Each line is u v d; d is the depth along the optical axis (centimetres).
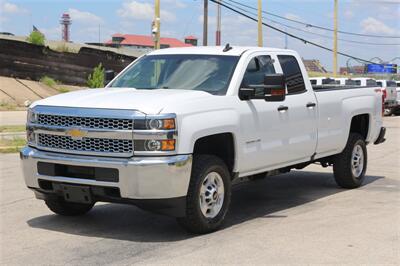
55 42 4756
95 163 614
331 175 1123
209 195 661
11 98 3869
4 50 4225
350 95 953
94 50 4731
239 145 698
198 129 633
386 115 3409
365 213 773
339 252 588
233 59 748
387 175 1123
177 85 737
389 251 593
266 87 706
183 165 613
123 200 616
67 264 551
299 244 618
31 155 664
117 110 616
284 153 788
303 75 848
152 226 701
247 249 598
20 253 586
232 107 692
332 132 898
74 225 704
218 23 3553
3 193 896
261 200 878
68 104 650
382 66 8006
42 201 841
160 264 548
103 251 594
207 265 545
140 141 604
